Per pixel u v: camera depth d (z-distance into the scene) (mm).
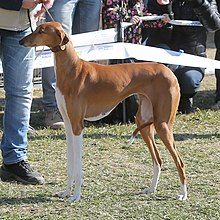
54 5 12703
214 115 14250
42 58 12922
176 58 13781
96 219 7871
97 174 9898
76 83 8219
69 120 8367
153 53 13617
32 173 9461
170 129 8469
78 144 8336
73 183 9352
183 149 11422
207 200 8586
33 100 16438
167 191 9008
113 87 8398
